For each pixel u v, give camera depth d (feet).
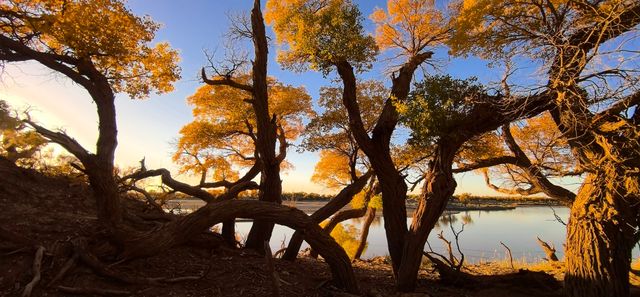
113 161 24.62
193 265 25.18
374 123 47.52
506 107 24.31
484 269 44.24
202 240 28.37
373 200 50.70
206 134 50.06
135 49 35.65
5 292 17.83
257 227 36.01
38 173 34.30
